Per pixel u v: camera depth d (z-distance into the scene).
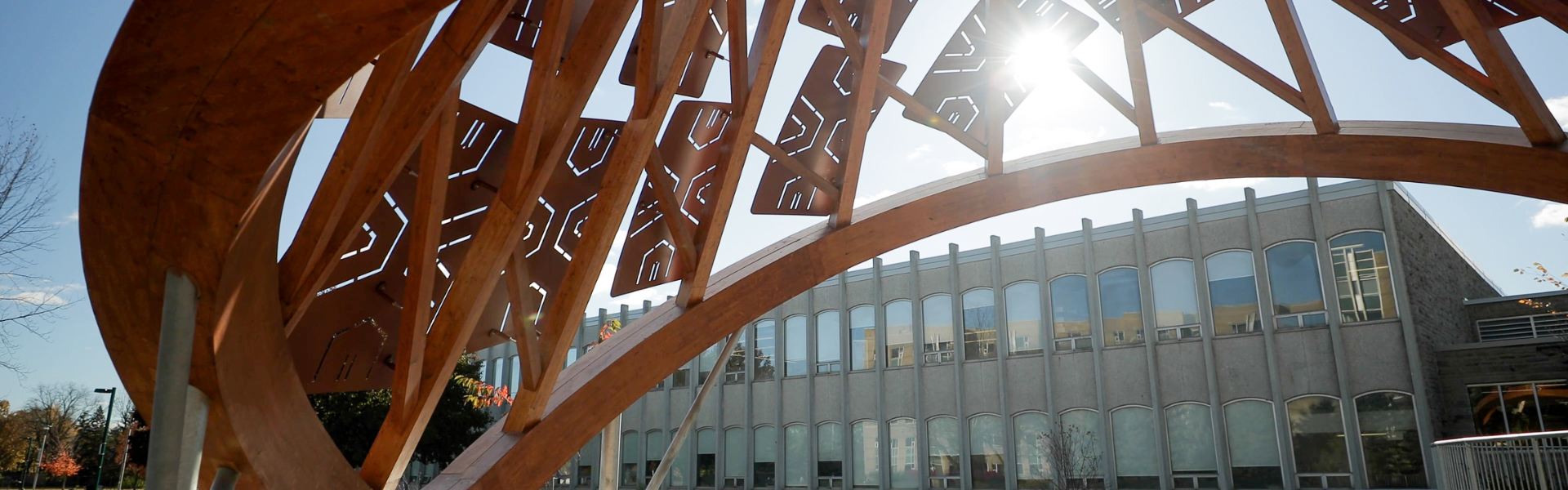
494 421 29.61
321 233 3.96
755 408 29.88
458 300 5.50
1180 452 22.52
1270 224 22.61
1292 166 7.76
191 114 2.51
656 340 7.34
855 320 28.59
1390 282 20.72
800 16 7.51
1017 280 25.95
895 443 26.89
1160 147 7.96
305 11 2.32
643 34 5.60
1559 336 19.41
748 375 30.12
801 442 28.62
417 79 3.93
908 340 27.41
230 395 3.44
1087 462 23.30
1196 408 22.58
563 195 6.69
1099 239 24.98
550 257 6.74
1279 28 7.36
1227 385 22.23
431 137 4.55
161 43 2.33
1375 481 19.92
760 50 7.21
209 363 3.12
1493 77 6.83
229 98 2.48
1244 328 22.38
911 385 26.95
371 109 3.49
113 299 3.13
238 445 3.78
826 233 8.10
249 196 2.71
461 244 6.12
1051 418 24.19
